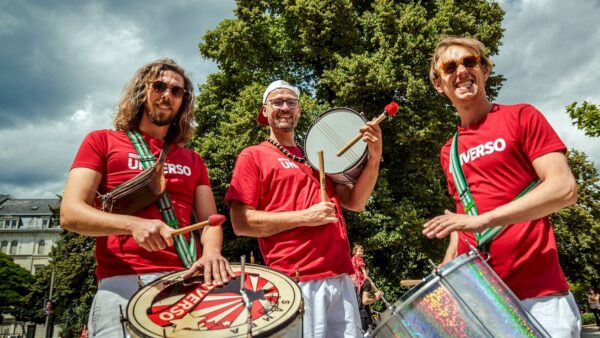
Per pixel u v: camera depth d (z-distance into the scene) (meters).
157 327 1.44
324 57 14.93
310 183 2.91
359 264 8.04
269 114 3.14
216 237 2.24
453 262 1.87
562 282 2.09
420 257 14.30
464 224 1.92
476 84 2.47
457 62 2.50
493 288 1.84
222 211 14.77
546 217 2.23
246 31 15.68
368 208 13.98
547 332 1.80
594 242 27.45
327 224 2.78
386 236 13.39
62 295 26.44
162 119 2.42
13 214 70.88
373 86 13.07
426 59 13.55
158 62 2.52
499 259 2.17
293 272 2.64
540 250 2.12
